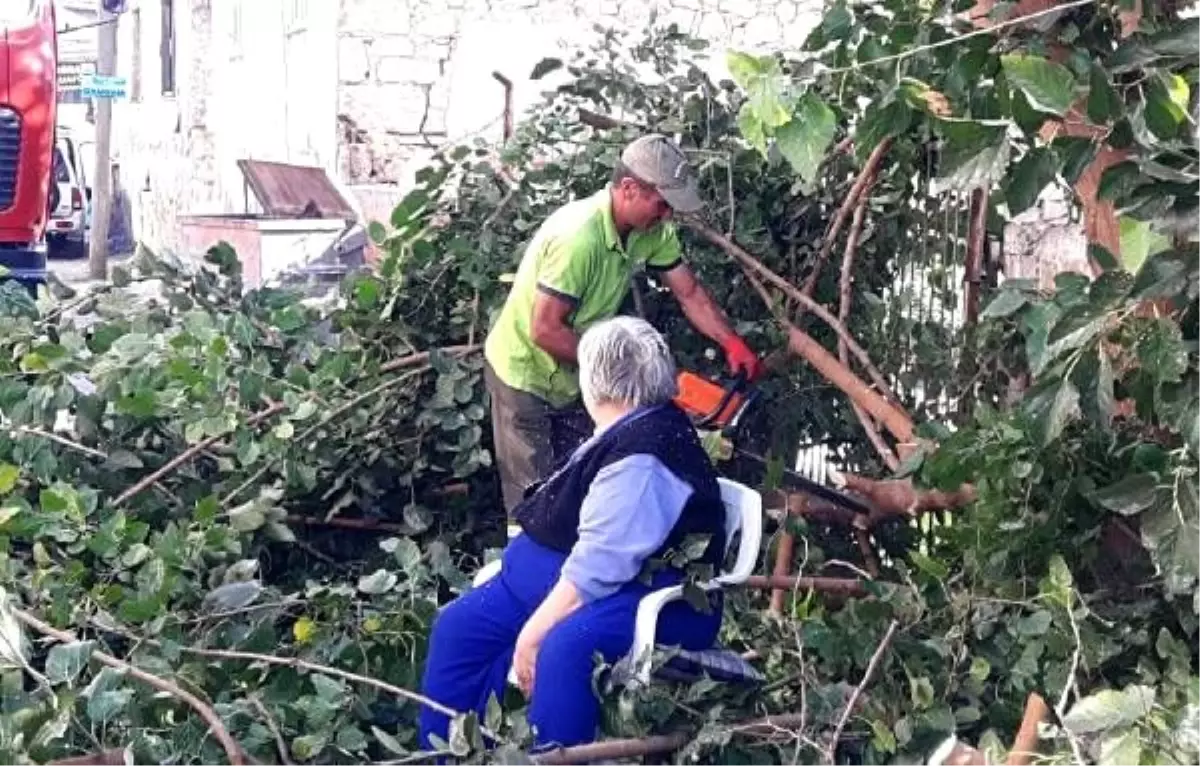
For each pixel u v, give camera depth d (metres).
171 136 22.81
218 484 4.74
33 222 8.75
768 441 5.39
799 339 4.96
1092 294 3.00
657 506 3.38
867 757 3.21
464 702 3.74
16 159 8.65
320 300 5.73
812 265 5.48
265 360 4.77
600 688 3.34
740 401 4.65
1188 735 2.57
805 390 5.40
